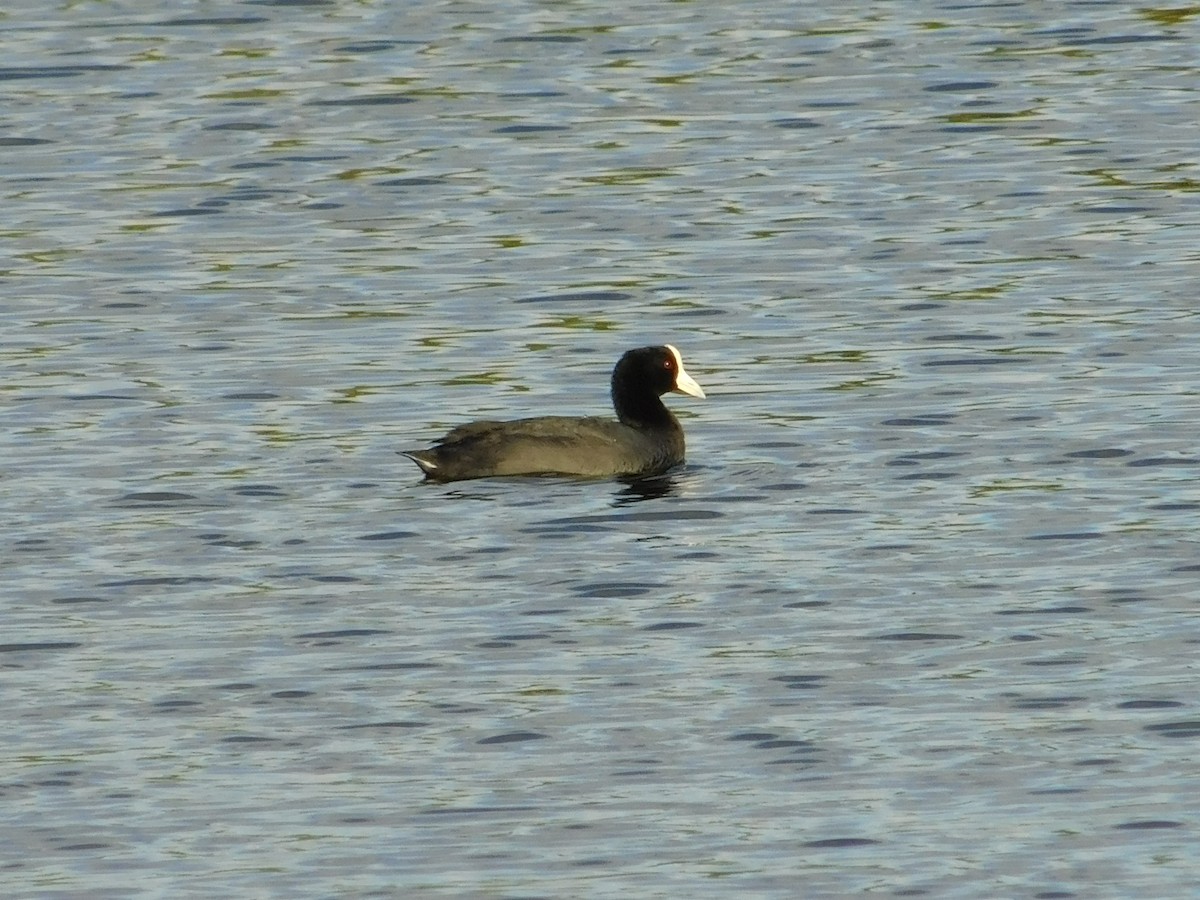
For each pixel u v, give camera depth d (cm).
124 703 1891
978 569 2145
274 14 4409
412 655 1973
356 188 3559
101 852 1667
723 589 2108
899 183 3516
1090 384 2678
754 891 1608
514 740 1823
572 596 2097
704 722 1847
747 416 2622
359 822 1703
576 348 2880
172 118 3875
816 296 3052
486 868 1641
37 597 2103
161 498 2356
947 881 1617
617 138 3753
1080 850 1653
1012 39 4203
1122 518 2262
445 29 4319
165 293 3114
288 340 2916
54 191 3562
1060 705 1867
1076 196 3434
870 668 1939
